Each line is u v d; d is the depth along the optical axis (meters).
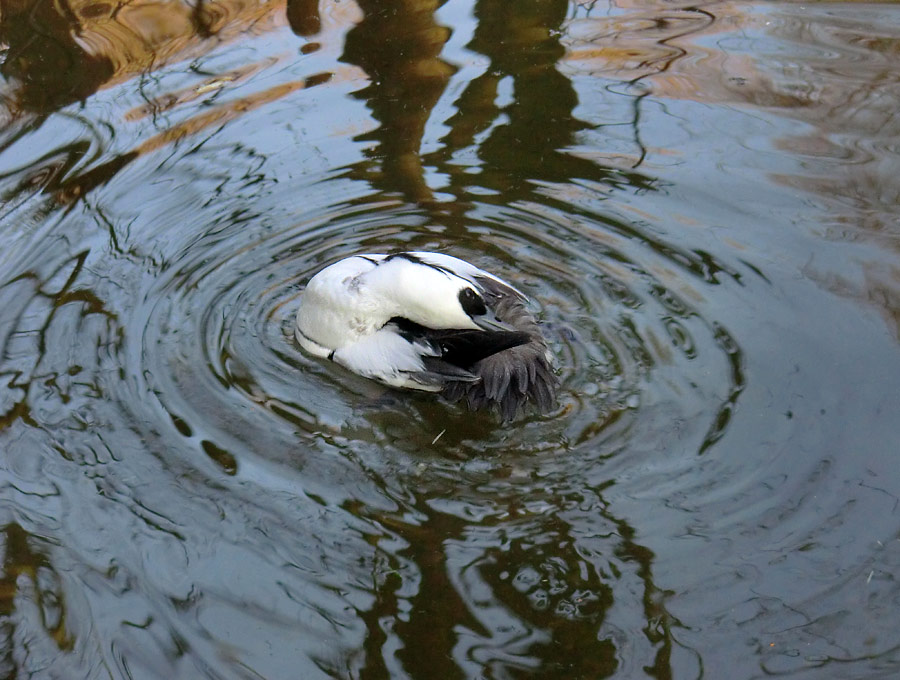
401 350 1.82
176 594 1.61
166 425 1.79
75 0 2.67
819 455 1.71
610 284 1.96
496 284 1.86
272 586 1.61
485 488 1.70
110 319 1.93
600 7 2.63
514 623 1.57
